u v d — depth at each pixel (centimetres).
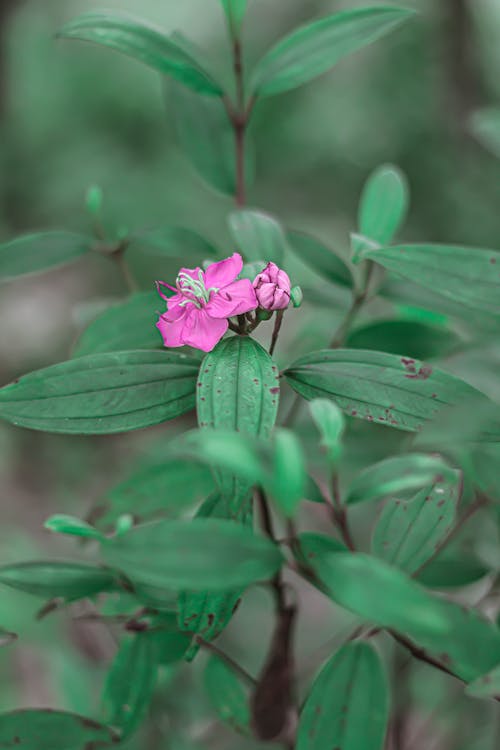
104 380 78
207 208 309
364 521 99
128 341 86
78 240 92
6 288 302
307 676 95
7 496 210
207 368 75
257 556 69
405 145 321
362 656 74
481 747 95
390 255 77
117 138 351
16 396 77
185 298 79
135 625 81
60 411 77
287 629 83
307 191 348
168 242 92
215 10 396
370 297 89
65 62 370
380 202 91
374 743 72
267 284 78
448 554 89
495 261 76
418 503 77
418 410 76
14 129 352
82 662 105
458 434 75
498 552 92
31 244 90
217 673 90
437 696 96
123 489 84
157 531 69
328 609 133
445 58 319
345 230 309
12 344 285
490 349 89
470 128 95
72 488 207
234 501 71
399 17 90
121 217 304
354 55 346
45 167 337
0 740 77
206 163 96
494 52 320
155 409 78
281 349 107
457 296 76
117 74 364
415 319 92
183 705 97
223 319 78
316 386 78
